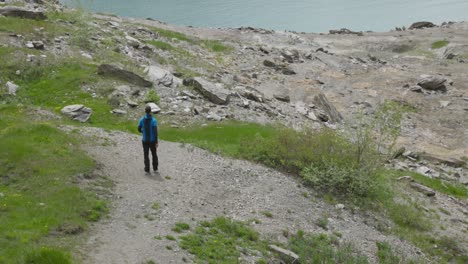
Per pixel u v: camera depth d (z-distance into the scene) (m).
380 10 154.00
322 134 28.12
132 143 25.02
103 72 37.06
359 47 84.81
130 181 19.72
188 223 16.80
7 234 12.92
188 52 58.31
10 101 30.81
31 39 40.72
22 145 20.11
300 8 158.88
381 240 20.72
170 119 32.59
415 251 20.95
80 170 19.16
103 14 73.94
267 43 79.44
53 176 18.08
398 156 37.81
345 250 18.09
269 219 19.44
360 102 52.06
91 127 26.81
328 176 24.91
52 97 32.62
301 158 26.11
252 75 55.28
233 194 21.16
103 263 12.62
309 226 19.97
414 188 29.77
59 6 61.34
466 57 75.50
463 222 26.16
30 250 12.13
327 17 144.88
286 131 28.34
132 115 31.94
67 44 42.59
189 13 146.00
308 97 51.69
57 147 20.92
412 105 52.41
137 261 13.12
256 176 23.86
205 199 19.73
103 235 14.49
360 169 25.53
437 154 39.84
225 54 63.72
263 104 41.50
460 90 58.28
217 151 26.52
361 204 24.06
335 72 63.69
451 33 90.81
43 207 15.41
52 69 36.56
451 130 46.28
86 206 16.17
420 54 79.06
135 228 15.48
